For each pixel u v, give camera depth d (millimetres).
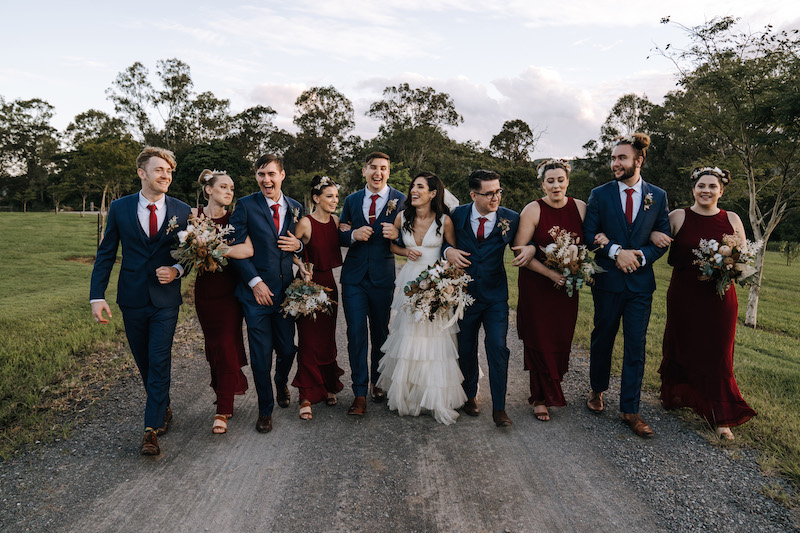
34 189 67125
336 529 2676
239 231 3887
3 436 3656
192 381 4980
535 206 4133
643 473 3266
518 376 5355
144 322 3602
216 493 2996
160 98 57344
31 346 5789
